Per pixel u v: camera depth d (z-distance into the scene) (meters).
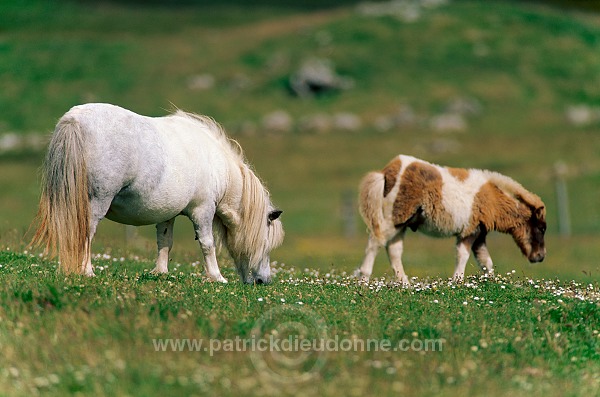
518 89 70.81
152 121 12.51
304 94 70.50
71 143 11.18
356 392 7.77
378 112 66.56
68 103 66.12
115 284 11.21
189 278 13.17
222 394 7.61
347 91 70.88
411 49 78.19
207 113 66.00
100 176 11.38
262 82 72.75
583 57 77.75
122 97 68.06
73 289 10.46
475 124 63.81
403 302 11.98
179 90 70.31
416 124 64.00
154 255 17.97
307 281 14.79
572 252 29.38
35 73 71.62
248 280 14.64
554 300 12.81
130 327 9.24
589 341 10.58
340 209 44.69
